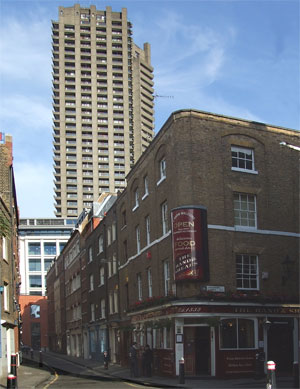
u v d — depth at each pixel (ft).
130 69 483.10
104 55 476.13
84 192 452.76
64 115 461.37
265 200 90.68
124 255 124.57
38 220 417.69
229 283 83.51
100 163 459.32
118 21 483.10
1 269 91.50
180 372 71.15
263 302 83.30
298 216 93.25
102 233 151.12
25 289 387.55
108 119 466.70
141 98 487.20
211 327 80.38
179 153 85.97
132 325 109.60
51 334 287.07
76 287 202.80
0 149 112.98
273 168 92.73
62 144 457.27
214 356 79.30
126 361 121.49
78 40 474.08
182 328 81.82
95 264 160.76
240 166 90.02
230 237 85.61
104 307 148.97
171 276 87.61
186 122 86.74
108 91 470.80
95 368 122.11
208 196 85.20
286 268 89.30
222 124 89.20
